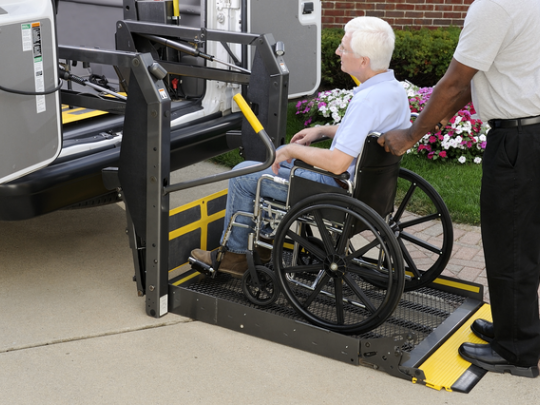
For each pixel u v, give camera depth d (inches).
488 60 94.3
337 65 279.6
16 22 104.3
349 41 111.2
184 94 169.3
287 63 168.7
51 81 114.7
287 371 109.1
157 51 163.0
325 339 112.4
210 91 160.1
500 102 97.6
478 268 147.9
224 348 115.5
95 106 138.2
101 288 135.8
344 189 112.3
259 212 121.0
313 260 140.6
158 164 114.4
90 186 129.6
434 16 293.0
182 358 112.2
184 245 134.9
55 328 120.2
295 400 101.9
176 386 104.6
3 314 124.4
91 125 151.3
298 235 115.3
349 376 108.3
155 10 163.9
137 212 120.5
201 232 139.4
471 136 211.8
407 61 281.1
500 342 108.5
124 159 118.1
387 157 111.3
